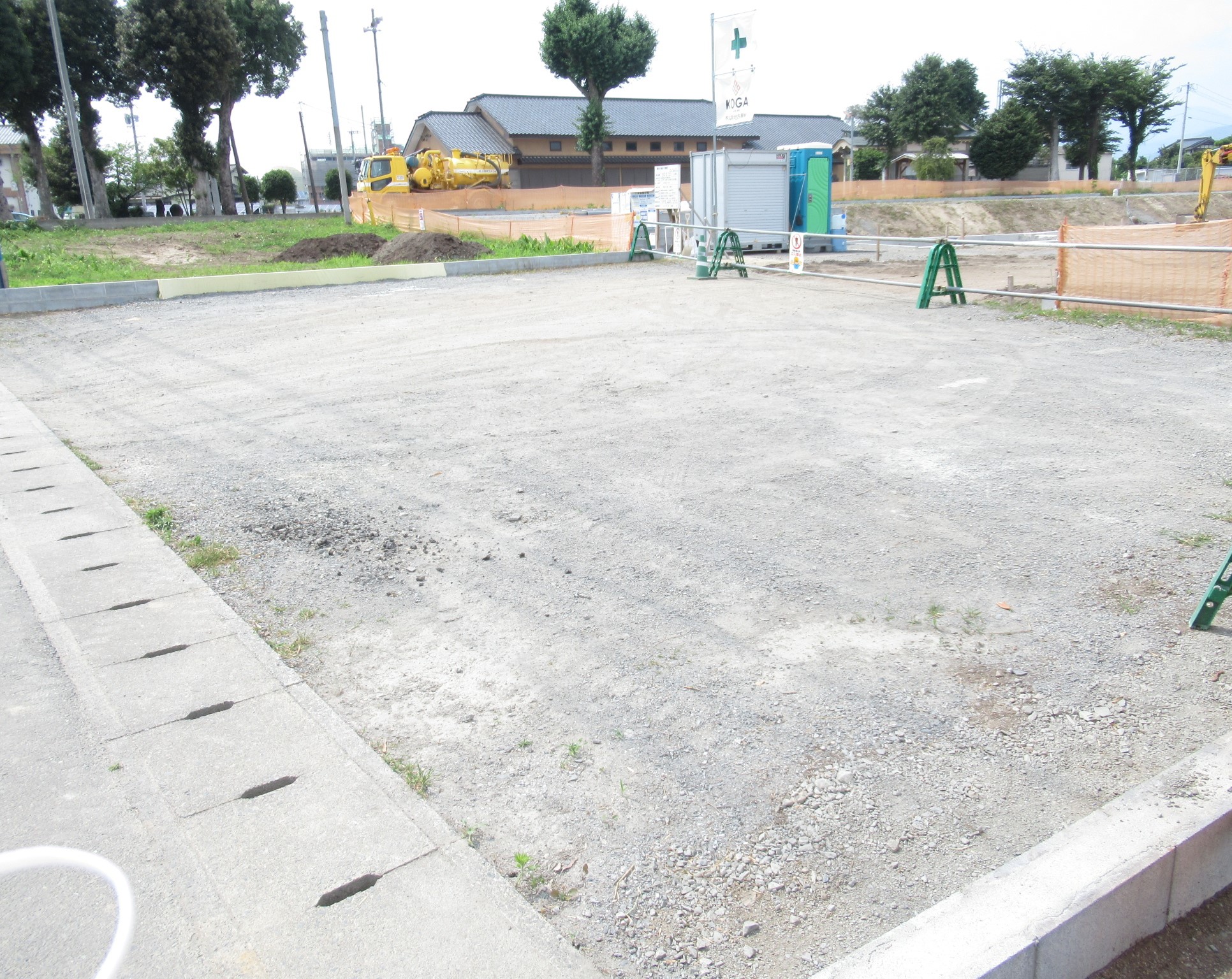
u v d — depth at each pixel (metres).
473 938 2.17
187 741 3.01
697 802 2.78
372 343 10.85
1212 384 7.49
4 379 9.53
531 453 6.38
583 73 44.84
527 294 14.79
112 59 35.59
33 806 2.69
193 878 2.38
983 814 2.70
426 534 4.97
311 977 2.06
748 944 2.25
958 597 4.05
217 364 9.93
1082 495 5.18
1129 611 3.88
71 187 50.00
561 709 3.28
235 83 38.62
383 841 2.52
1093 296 11.51
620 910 2.36
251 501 5.54
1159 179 69.31
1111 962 2.31
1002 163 52.00
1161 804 2.54
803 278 16.36
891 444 6.25
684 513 5.16
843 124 61.94
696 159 21.55
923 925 2.16
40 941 2.19
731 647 3.70
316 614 4.05
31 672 3.48
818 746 3.04
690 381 8.34
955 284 12.38
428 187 39.19
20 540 4.84
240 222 32.91
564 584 4.31
